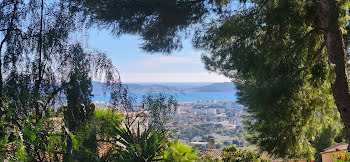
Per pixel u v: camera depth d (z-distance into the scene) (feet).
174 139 17.98
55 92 13.39
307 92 25.27
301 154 27.71
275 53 21.90
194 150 18.35
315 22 22.85
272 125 24.68
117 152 15.30
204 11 21.54
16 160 10.57
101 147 15.37
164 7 18.72
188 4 20.88
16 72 13.17
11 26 13.65
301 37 24.04
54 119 12.83
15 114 12.01
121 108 15.19
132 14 18.51
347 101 22.61
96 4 17.24
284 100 22.00
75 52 13.83
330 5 20.51
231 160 34.35
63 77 13.64
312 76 22.91
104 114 15.05
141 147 15.61
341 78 22.63
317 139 50.65
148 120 16.53
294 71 23.56
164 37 20.35
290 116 24.16
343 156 24.39
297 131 26.43
